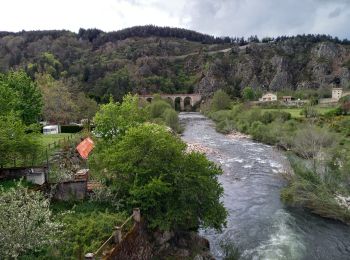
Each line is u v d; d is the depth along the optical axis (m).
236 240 27.95
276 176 45.66
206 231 29.61
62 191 26.31
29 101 51.19
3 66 159.50
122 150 25.83
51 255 17.36
